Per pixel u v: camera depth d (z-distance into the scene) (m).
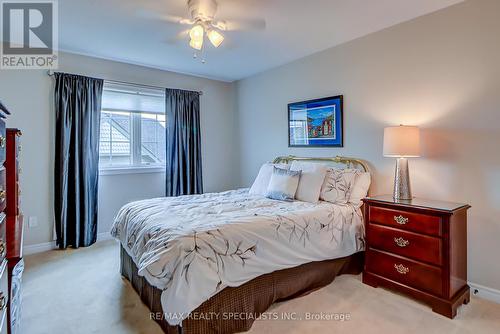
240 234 1.93
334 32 2.85
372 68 2.91
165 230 1.89
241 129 4.66
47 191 3.26
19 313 1.71
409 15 2.52
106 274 2.67
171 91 4.09
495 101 2.16
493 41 2.16
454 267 2.03
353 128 3.11
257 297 1.96
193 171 4.29
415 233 2.14
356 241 2.62
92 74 3.49
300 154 3.72
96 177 3.49
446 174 2.42
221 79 4.62
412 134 2.36
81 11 2.38
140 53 3.40
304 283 2.27
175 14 2.44
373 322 1.91
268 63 3.82
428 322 1.91
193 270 1.64
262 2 2.25
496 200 2.17
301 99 3.66
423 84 2.54
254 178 4.46
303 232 2.26
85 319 1.96
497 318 1.95
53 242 3.30
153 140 4.09
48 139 3.24
